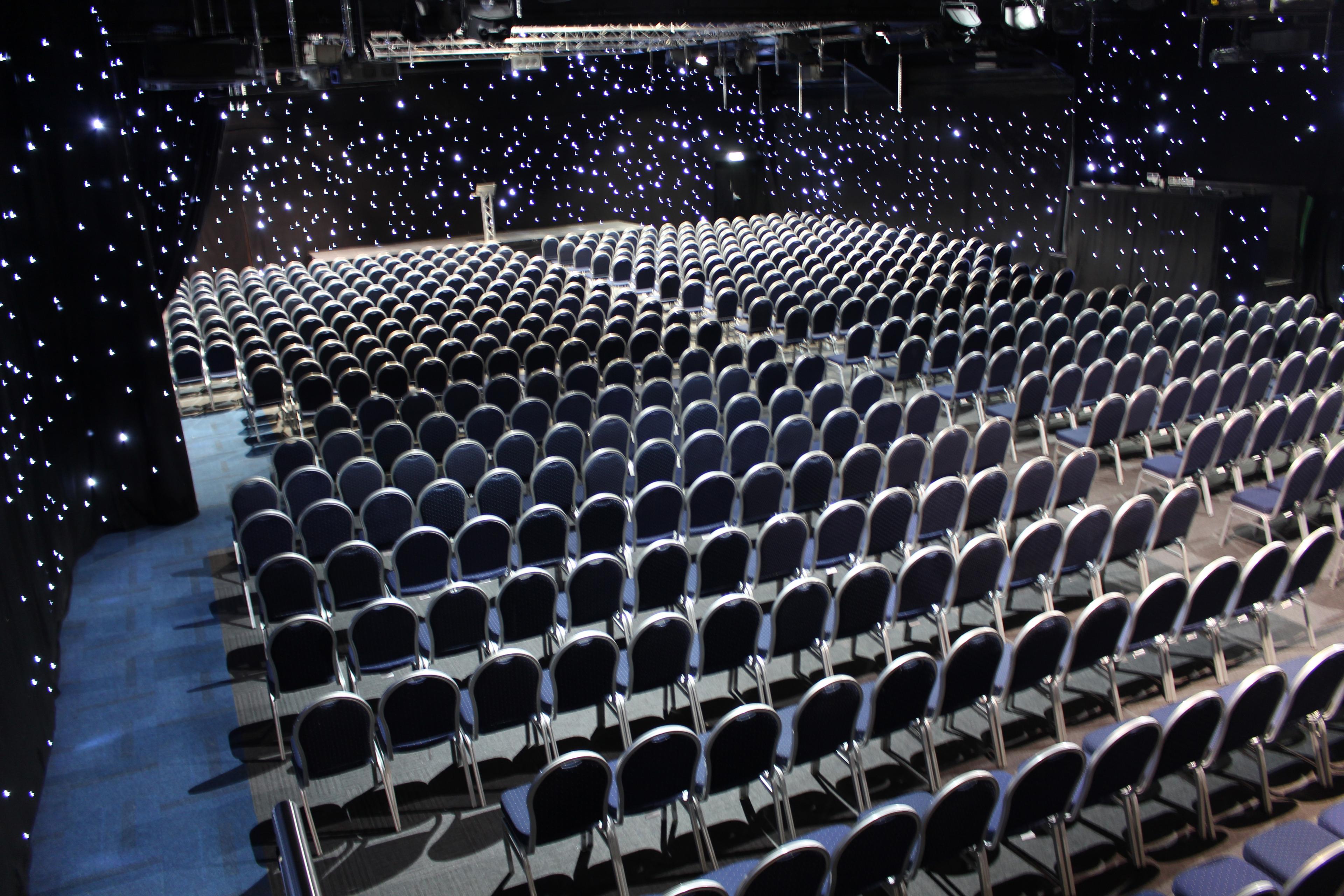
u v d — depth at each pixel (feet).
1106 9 38.04
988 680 14.01
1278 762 14.56
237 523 20.34
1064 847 12.06
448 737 13.69
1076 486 20.22
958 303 38.19
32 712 15.14
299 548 20.84
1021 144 51.72
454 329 34.42
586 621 16.65
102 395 23.79
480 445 22.38
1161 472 21.85
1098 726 15.53
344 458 23.57
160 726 16.66
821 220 61.41
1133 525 17.65
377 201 62.44
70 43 22.09
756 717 12.16
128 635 19.65
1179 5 38.73
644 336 32.48
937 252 48.42
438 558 17.88
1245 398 25.16
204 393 36.81
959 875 12.70
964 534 21.75
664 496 19.58
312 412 28.99
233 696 17.48
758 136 71.61
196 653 18.94
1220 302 39.45
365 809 14.33
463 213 65.21
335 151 60.34
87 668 18.48
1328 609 18.60
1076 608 19.20
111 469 24.32
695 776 12.31
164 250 29.48
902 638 18.25
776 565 17.79
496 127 64.49
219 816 14.49
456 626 15.53
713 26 38.81
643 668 14.34
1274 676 12.42
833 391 26.40
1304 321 29.12
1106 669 15.30
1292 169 39.70
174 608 20.70
